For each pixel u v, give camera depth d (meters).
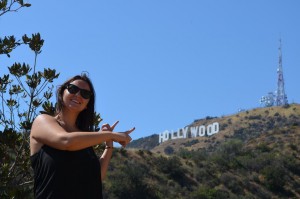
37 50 7.71
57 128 3.19
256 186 66.88
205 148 130.62
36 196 3.18
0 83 7.46
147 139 158.62
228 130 139.75
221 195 60.91
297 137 86.06
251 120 144.00
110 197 51.22
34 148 3.23
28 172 7.14
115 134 3.22
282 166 71.38
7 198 6.45
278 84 152.88
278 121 140.12
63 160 3.14
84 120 3.64
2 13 7.53
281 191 67.12
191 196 59.56
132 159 62.03
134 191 53.34
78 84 3.47
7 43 7.51
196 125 152.38
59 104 3.49
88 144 3.13
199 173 65.88
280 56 151.62
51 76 7.66
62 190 3.12
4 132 6.92
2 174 6.74
